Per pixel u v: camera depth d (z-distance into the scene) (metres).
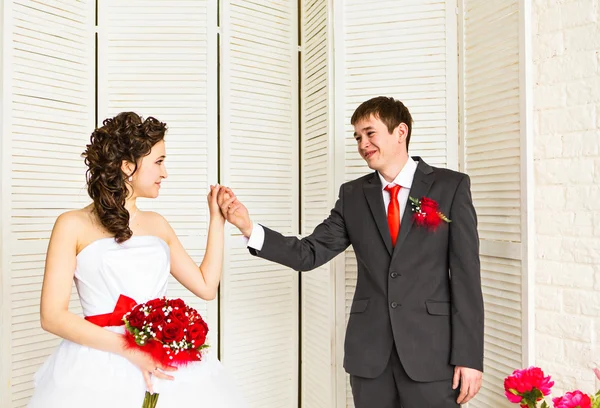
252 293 2.51
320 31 2.47
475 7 2.10
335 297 2.33
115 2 2.40
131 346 1.26
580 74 1.69
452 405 1.56
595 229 1.64
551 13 1.77
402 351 1.56
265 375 2.54
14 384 1.98
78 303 2.18
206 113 2.45
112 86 2.39
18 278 2.01
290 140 2.68
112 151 1.35
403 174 1.73
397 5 2.28
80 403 1.20
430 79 2.23
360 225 1.75
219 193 1.68
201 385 1.36
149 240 1.44
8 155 2.00
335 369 2.32
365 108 1.72
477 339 1.52
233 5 2.49
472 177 2.13
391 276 1.63
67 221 1.33
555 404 1.33
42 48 2.14
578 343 1.67
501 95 1.94
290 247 1.74
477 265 1.57
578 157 1.69
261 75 2.58
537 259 1.80
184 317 1.29
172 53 2.43
